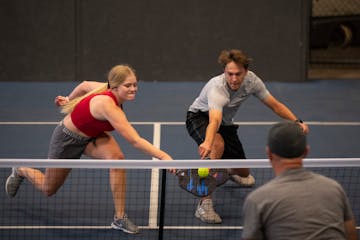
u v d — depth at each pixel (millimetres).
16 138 17109
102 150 11258
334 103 21203
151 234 11211
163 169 10102
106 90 11094
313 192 6441
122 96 10734
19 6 23312
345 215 6727
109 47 23656
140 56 23766
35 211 12031
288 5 23438
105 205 12312
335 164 9461
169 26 23562
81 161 9367
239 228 11453
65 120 11312
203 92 12188
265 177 13703
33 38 23547
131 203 12383
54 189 11570
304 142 6543
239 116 19625
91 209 12141
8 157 15594
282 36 23656
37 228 11336
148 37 23641
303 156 6680
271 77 23922
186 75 23922
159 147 16438
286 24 23562
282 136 6504
